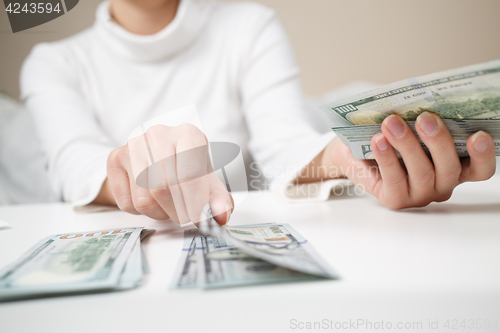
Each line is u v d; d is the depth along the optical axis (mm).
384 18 1972
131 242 340
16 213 649
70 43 1160
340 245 317
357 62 2012
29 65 1049
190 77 1109
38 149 1236
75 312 213
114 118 1103
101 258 284
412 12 1964
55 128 836
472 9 1950
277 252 286
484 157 400
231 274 242
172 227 443
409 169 430
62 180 749
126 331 214
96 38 1148
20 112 1349
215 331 214
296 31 1979
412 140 404
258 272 245
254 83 1064
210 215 352
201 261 275
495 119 374
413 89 353
